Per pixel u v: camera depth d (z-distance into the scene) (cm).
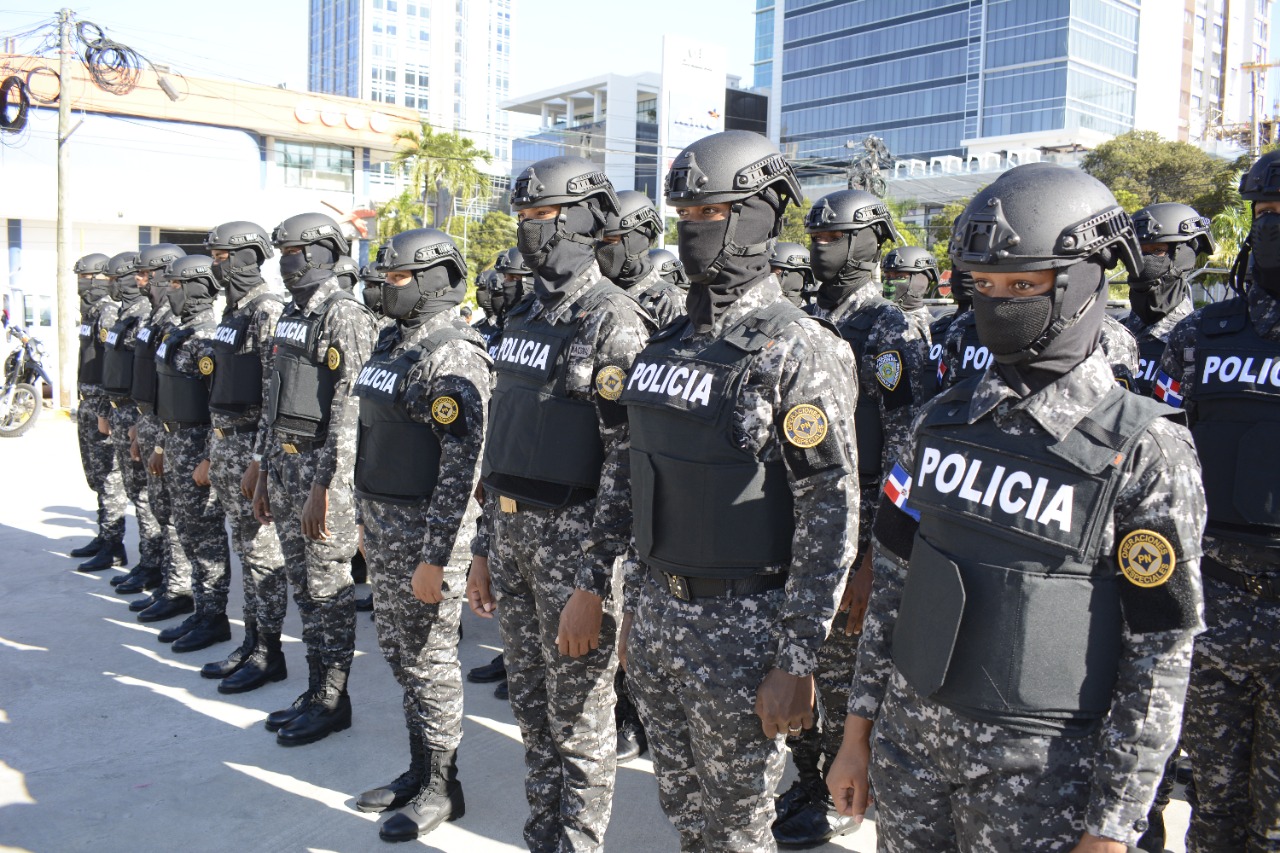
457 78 13512
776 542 241
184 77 3303
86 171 3116
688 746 267
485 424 358
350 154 3803
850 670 366
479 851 367
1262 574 281
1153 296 404
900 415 362
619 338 296
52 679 530
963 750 186
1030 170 189
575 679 310
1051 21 6375
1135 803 173
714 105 6594
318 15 13850
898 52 7206
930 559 195
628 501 286
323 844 371
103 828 379
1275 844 285
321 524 432
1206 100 8288
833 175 6919
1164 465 174
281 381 451
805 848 369
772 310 244
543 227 311
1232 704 294
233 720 483
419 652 379
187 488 574
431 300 377
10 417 1395
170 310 643
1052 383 188
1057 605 179
